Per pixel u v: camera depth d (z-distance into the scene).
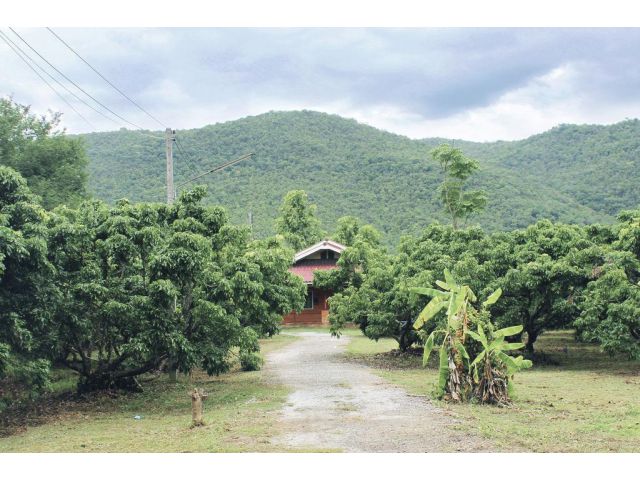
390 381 16.95
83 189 30.47
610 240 23.80
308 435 10.05
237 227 17.08
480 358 13.18
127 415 13.08
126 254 14.40
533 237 23.34
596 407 12.62
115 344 15.55
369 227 47.59
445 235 24.83
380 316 23.38
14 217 12.37
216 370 15.34
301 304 21.27
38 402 14.35
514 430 10.20
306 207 53.44
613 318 18.55
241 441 9.73
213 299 15.20
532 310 21.53
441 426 10.58
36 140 29.14
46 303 12.46
